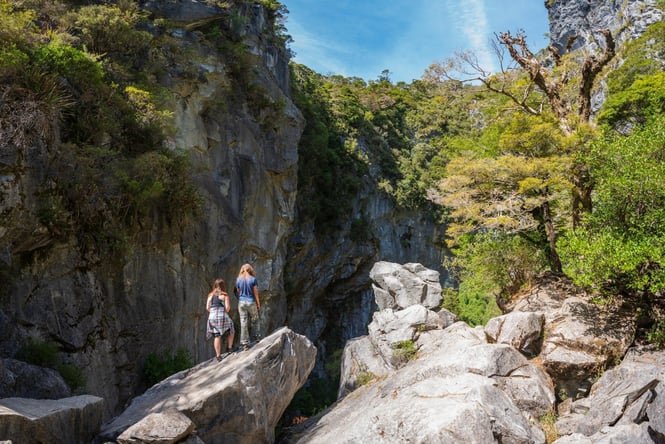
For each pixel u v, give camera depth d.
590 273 10.86
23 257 11.89
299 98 45.84
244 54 27.08
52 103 12.22
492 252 16.20
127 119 16.56
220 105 24.88
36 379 9.50
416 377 10.67
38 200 11.92
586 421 8.85
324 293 53.81
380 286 18.72
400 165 63.12
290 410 29.52
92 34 18.55
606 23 55.34
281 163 30.33
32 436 6.55
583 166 13.84
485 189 15.31
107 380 13.66
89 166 13.55
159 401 8.41
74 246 13.20
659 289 11.59
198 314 19.44
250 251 27.42
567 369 10.59
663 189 10.61
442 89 18.48
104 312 14.09
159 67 21.00
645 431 7.63
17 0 16.94
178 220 17.81
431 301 17.62
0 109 11.14
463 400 8.35
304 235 43.62
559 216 16.66
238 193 25.64
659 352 10.34
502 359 10.29
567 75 16.52
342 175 51.88
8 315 11.12
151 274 16.41
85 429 7.61
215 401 8.20
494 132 18.17
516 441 7.94
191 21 24.86
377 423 8.38
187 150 20.14
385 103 73.81
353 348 16.66
